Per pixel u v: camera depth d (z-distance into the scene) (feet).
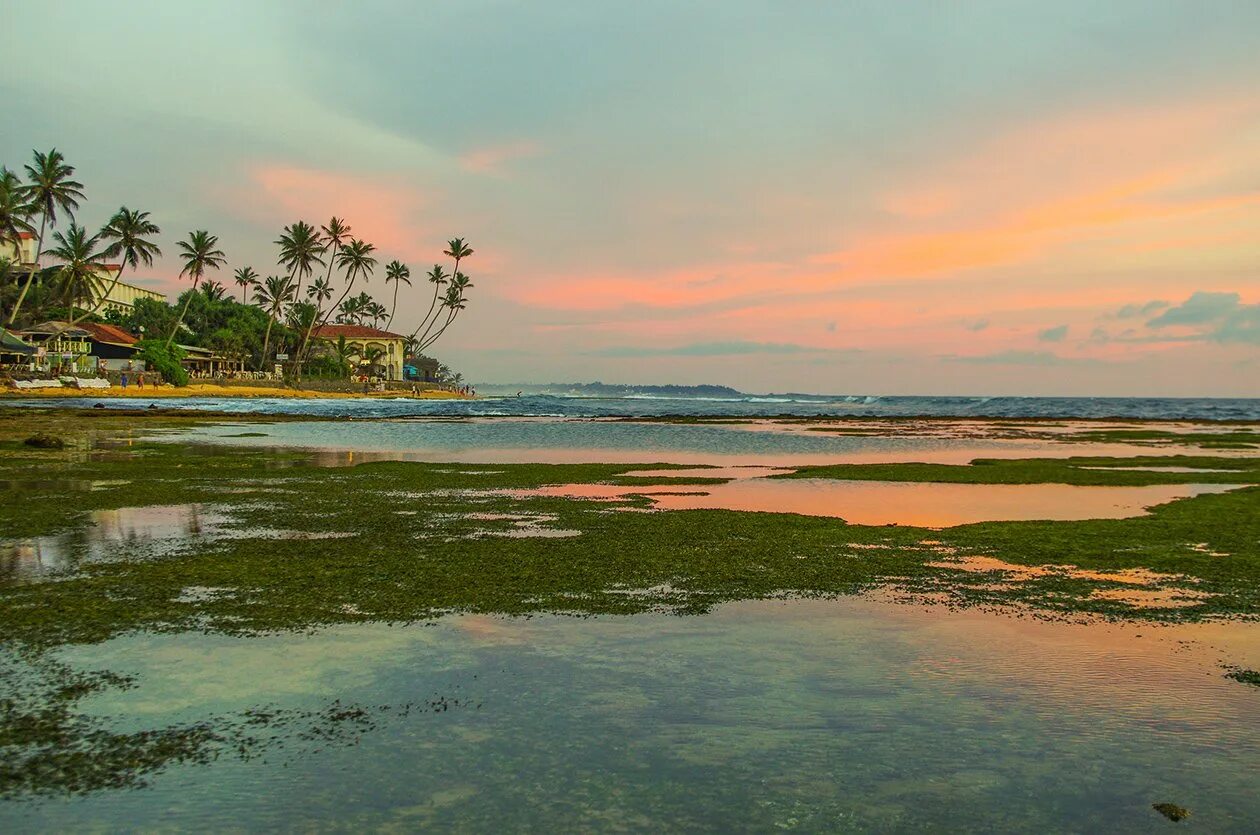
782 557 36.68
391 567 33.81
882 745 16.96
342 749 16.58
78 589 29.63
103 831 13.44
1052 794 14.93
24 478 66.23
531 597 29.12
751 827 13.69
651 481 69.41
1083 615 27.37
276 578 31.63
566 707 18.89
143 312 375.04
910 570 34.19
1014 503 57.00
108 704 18.89
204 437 120.98
